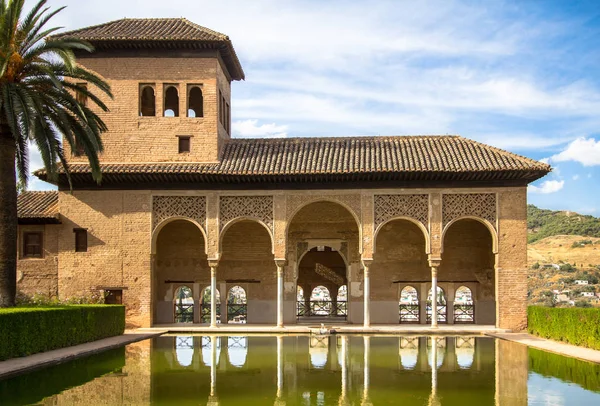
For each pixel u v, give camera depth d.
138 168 24.72
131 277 24.83
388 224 27.59
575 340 19.47
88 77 21.11
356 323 27.11
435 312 24.41
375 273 27.39
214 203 24.92
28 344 16.48
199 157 25.59
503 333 23.47
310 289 30.30
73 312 19.00
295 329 23.94
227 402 11.64
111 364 15.91
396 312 27.22
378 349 19.08
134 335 22.42
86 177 24.70
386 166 24.19
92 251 25.00
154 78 25.92
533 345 19.69
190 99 28.94
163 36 25.53
